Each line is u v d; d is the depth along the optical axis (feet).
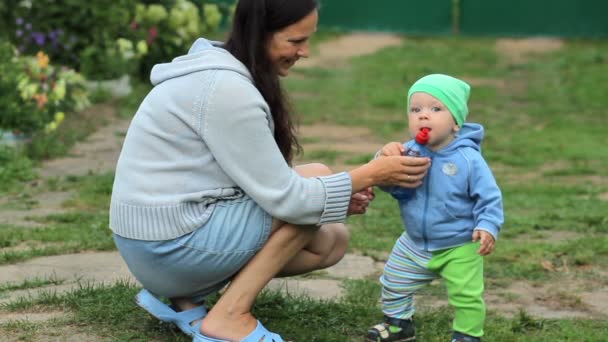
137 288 14.83
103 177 25.58
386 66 55.52
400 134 36.17
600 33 68.08
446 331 13.94
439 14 69.62
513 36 68.90
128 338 12.88
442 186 12.03
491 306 15.88
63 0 37.76
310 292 15.83
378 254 19.15
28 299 14.62
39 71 29.73
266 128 11.53
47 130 28.96
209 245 11.63
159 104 11.66
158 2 43.60
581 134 37.24
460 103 12.03
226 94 11.38
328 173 12.85
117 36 40.47
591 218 22.63
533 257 19.01
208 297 14.64
